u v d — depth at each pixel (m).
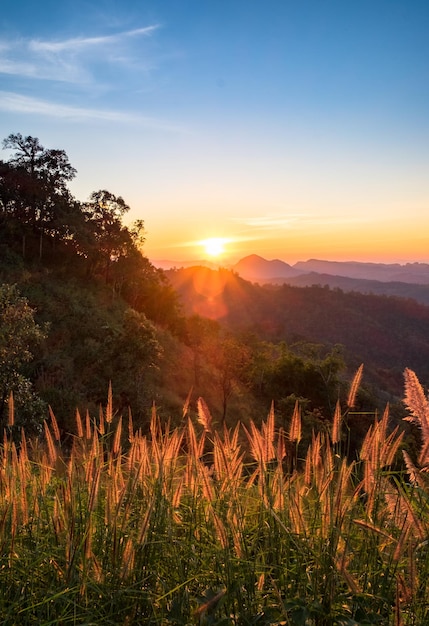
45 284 42.66
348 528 2.45
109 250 54.31
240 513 2.62
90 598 2.40
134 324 28.59
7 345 14.05
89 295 45.69
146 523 2.31
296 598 2.24
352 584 2.05
